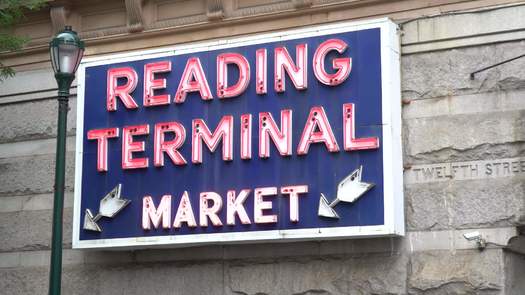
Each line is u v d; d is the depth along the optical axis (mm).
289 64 15898
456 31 15375
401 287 14945
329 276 15508
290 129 15695
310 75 15750
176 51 16938
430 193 15070
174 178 16547
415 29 15672
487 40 15125
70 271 17797
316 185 15359
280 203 15562
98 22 18516
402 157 15359
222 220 15977
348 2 16172
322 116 15484
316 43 15805
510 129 14711
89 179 17281
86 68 17703
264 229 15602
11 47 17469
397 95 15422
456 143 15039
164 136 16781
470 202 14766
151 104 16906
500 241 14438
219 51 16578
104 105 17406
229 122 16219
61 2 18578
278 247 16000
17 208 18734
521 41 14938
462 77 15203
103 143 17219
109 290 17359
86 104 17562
